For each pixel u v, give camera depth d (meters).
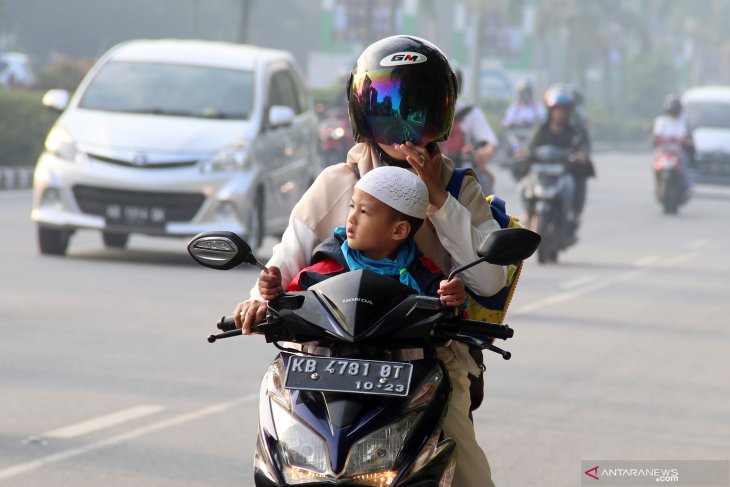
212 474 16.56
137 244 41.91
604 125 181.00
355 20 184.62
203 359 23.80
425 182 10.55
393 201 10.11
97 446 17.67
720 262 44.97
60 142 35.94
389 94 10.59
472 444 10.77
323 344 10.00
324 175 11.05
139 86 37.78
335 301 9.83
